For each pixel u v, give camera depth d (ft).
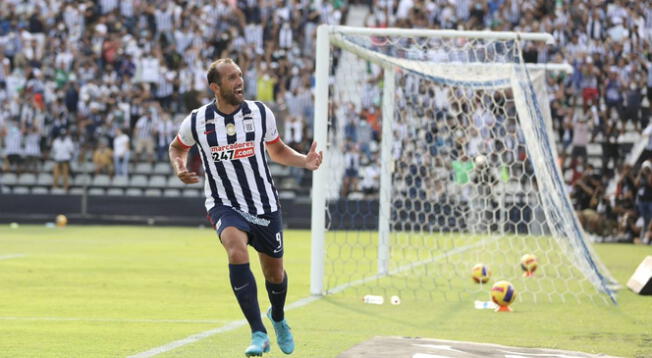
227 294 58.90
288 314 49.60
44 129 167.53
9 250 96.84
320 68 59.62
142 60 169.37
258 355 31.04
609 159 147.74
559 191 60.54
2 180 165.68
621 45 157.48
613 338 42.19
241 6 175.83
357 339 40.65
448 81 76.13
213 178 33.24
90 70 171.83
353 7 193.36
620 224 131.95
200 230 144.25
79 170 165.89
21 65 173.88
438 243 114.62
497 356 34.45
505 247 109.29
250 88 163.73
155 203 156.15
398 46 69.10
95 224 156.35
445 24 171.83
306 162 34.40
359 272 77.61
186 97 166.20
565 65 75.46
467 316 50.06
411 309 52.90
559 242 67.26
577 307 55.16
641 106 152.46
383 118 73.41
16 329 42.98
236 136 32.96
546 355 35.27
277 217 33.47
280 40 174.60
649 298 60.18
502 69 69.97
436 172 120.98
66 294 58.03
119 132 161.68
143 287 62.59
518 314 51.37
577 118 148.56
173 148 34.32
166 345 38.34
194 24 173.68
